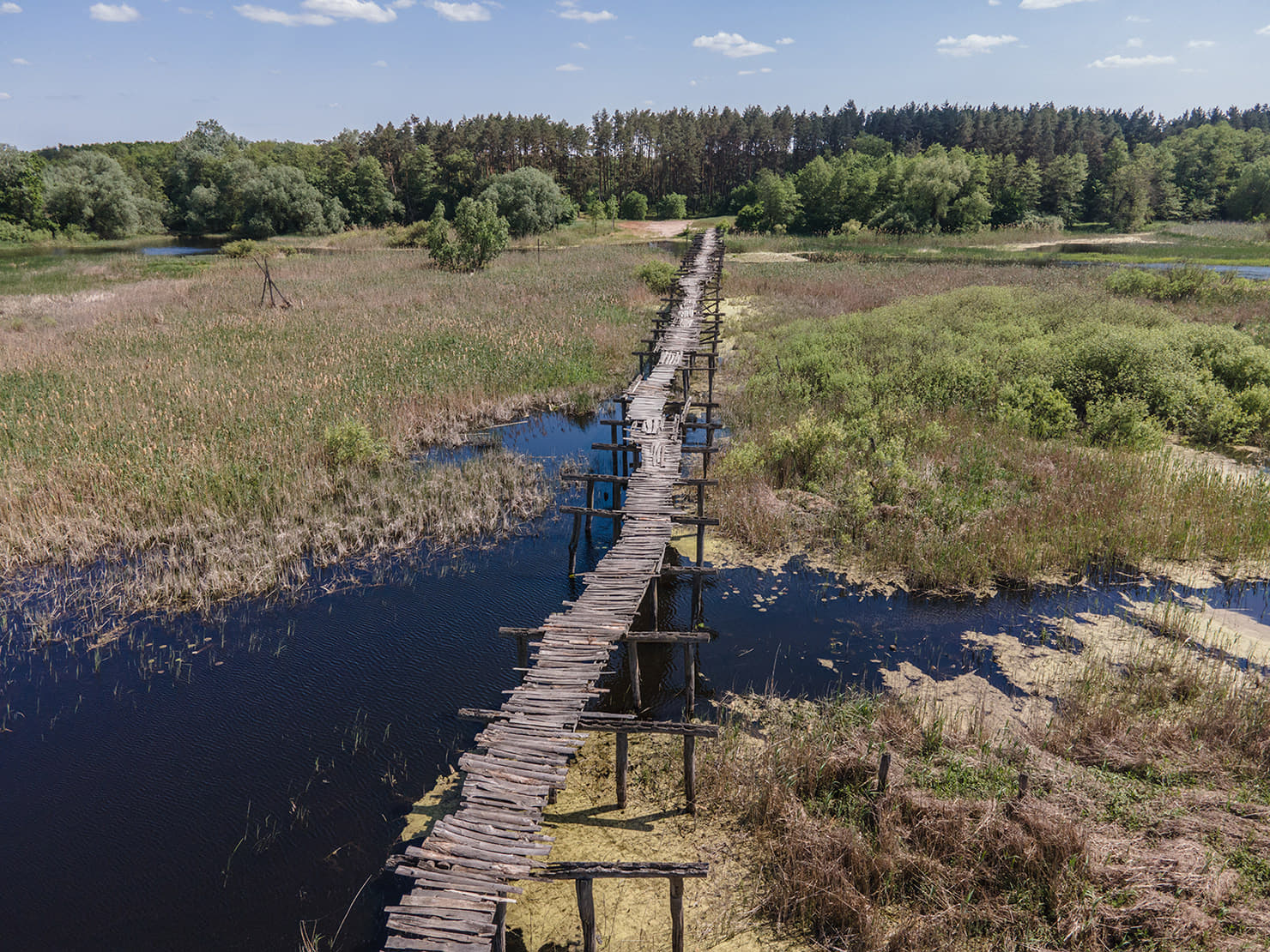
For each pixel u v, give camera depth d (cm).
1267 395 1886
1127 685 955
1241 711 861
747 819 784
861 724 905
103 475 1508
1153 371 1961
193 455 1620
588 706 995
